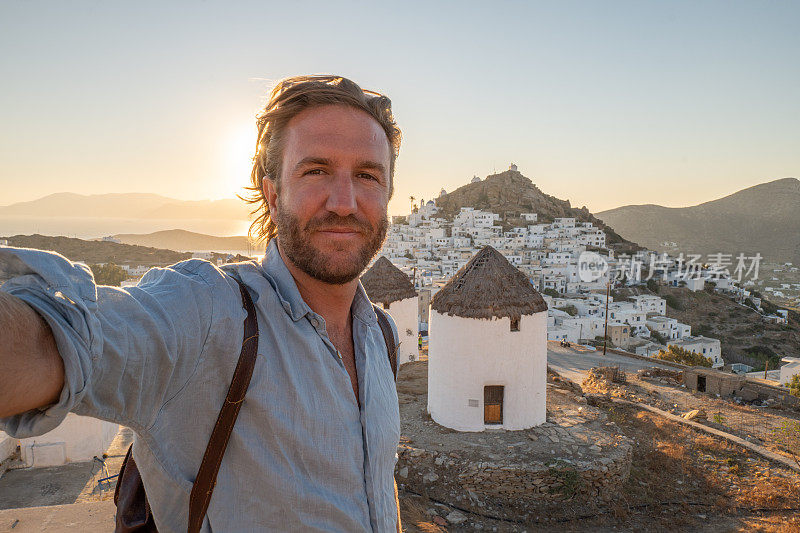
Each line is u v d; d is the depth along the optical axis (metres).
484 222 153.38
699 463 14.84
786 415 20.22
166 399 1.09
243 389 1.14
